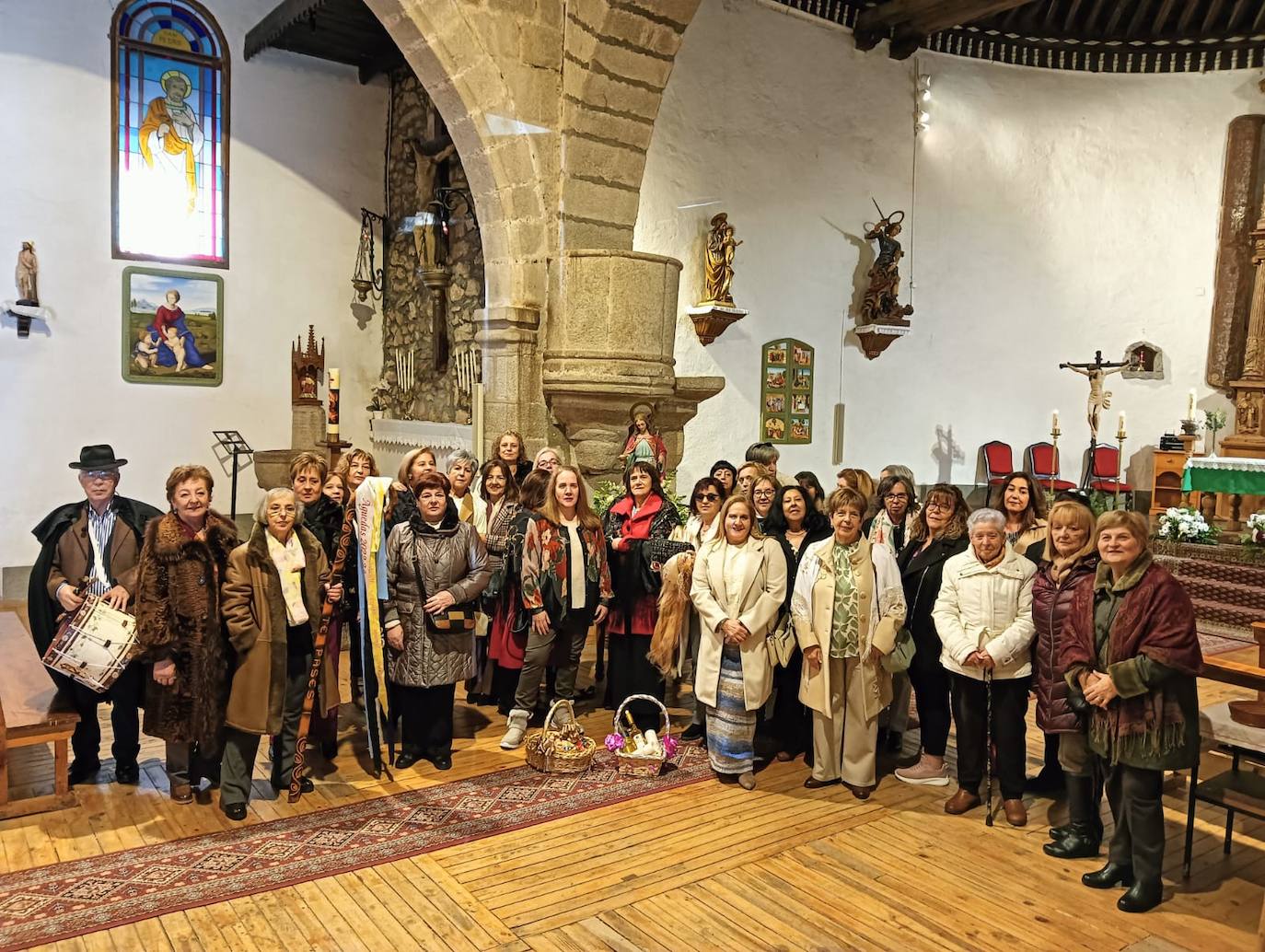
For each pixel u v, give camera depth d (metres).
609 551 4.99
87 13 8.02
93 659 3.51
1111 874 3.26
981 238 10.73
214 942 2.81
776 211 9.34
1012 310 10.91
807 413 9.70
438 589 4.14
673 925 2.96
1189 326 10.91
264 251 9.10
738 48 8.94
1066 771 3.49
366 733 4.72
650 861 3.39
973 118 10.60
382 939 2.85
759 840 3.59
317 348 9.50
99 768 4.14
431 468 4.57
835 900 3.13
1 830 3.54
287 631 3.89
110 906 2.99
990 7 9.02
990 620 3.71
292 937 2.85
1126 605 3.07
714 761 4.23
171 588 3.54
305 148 9.28
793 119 9.38
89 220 8.14
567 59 6.76
